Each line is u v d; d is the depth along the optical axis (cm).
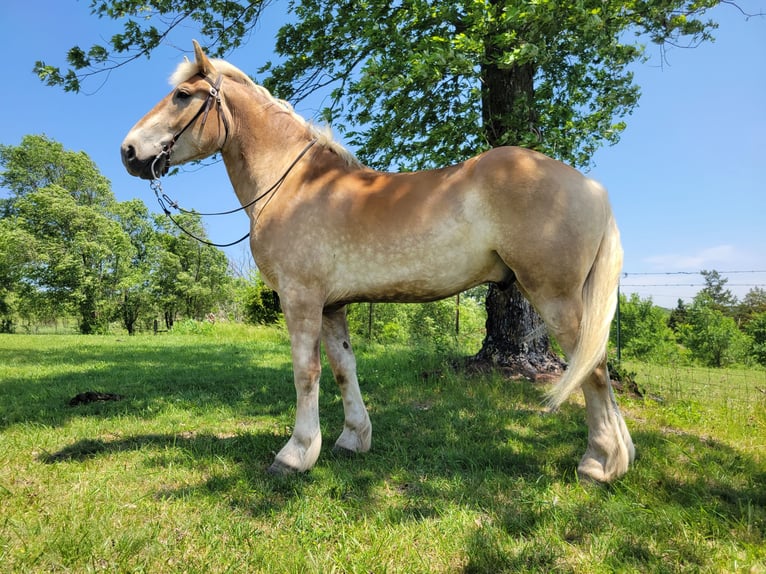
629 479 257
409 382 582
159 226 4088
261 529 209
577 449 319
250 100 315
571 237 246
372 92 472
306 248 278
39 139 3562
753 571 172
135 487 255
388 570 177
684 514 216
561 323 252
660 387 601
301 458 273
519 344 611
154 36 541
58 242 3194
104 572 172
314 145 309
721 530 204
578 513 220
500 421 393
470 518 216
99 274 3294
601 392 261
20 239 2978
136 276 3444
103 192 3812
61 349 1198
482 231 259
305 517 215
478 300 2103
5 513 221
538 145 485
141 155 289
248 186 313
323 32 609
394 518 217
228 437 365
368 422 328
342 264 278
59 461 298
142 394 547
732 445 351
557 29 442
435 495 245
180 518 218
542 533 203
